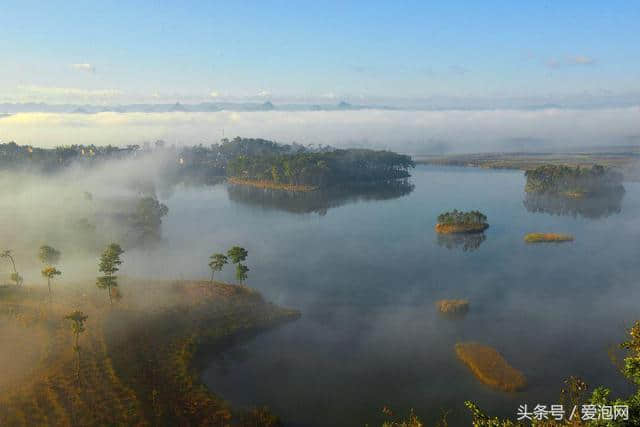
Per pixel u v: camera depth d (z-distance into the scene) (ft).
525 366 308.81
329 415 261.85
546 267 513.04
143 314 349.00
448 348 334.24
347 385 289.74
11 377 269.64
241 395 278.87
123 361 290.56
